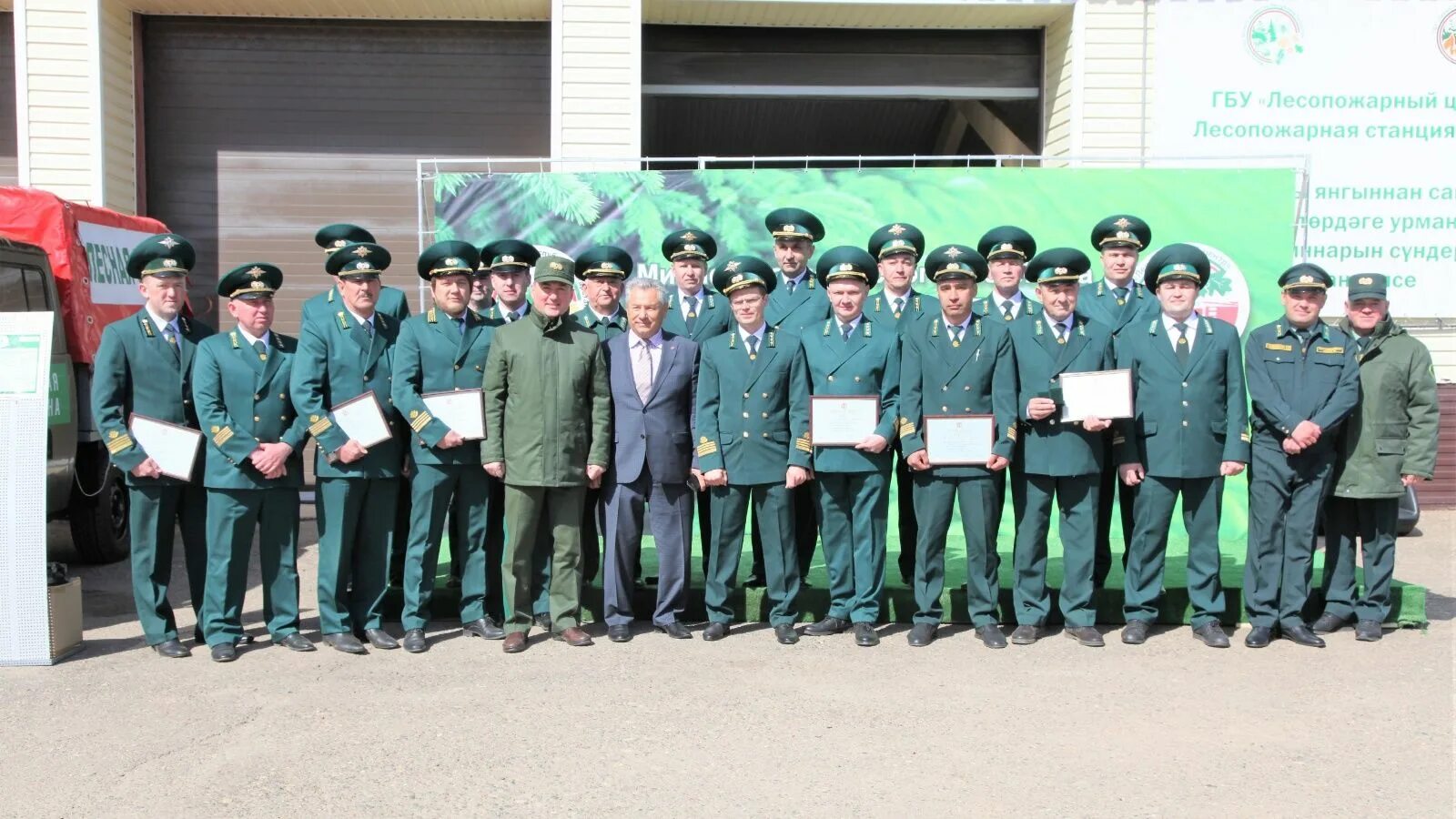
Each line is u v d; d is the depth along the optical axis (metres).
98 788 3.86
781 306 6.52
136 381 5.46
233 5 10.26
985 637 5.63
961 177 8.20
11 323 5.43
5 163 10.30
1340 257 9.88
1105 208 8.18
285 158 10.69
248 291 5.48
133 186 10.41
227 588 5.47
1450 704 4.70
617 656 5.46
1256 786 3.85
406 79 10.70
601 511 6.00
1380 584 5.84
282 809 3.68
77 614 5.62
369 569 5.72
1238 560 7.11
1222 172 8.13
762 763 4.07
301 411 5.50
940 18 10.56
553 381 5.55
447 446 5.54
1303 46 9.84
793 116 12.45
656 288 5.57
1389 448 5.72
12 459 5.38
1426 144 9.84
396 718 4.55
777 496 5.71
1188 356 5.66
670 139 12.88
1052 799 3.75
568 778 3.93
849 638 5.78
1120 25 9.98
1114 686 4.95
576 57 9.91
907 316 6.39
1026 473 5.70
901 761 4.08
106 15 9.95
